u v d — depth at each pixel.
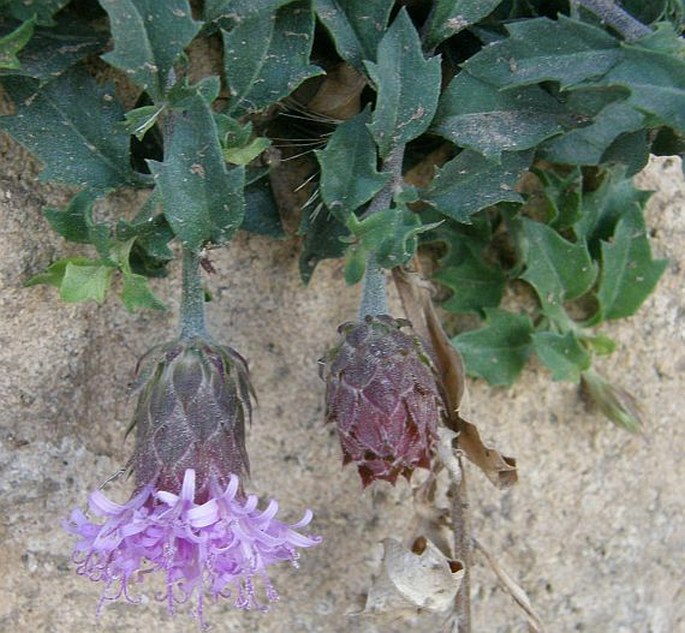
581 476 0.15
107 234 0.11
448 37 0.12
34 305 0.12
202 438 0.10
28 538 0.13
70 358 0.13
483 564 0.14
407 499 0.14
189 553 0.10
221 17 0.11
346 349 0.11
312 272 0.13
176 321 0.13
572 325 0.14
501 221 0.14
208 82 0.10
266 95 0.11
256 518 0.10
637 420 0.14
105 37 0.11
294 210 0.13
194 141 0.10
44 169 0.11
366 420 0.11
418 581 0.12
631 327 0.15
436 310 0.14
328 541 0.14
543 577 0.15
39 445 0.13
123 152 0.11
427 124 0.11
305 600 0.14
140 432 0.11
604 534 0.15
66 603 0.14
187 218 0.11
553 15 0.13
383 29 0.12
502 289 0.14
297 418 0.14
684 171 0.12
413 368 0.11
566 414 0.15
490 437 0.14
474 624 0.14
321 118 0.13
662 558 0.16
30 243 0.12
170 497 0.10
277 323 0.13
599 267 0.14
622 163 0.12
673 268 0.15
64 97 0.11
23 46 0.11
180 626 0.14
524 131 0.12
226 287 0.13
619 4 0.13
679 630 0.16
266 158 0.13
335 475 0.14
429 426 0.11
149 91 0.10
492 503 0.14
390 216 0.11
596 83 0.11
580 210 0.14
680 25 0.12
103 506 0.10
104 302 0.13
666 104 0.11
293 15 0.11
